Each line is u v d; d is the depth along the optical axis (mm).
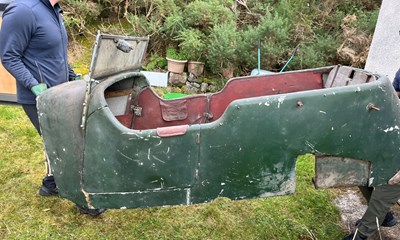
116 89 2549
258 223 3061
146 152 1944
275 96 1927
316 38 6004
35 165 3650
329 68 2762
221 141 1946
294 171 2027
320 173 2127
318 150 1997
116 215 3064
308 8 6312
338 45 5793
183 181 2004
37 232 2799
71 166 2074
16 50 2432
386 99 1998
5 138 4098
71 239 2762
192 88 5676
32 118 2768
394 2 4332
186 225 3002
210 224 3029
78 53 6289
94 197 2068
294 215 3178
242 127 1930
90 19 6719
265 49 5520
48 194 3164
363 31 5797
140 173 1982
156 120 2766
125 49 2156
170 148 1943
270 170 2016
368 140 2029
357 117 1979
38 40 2512
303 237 2943
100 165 1997
